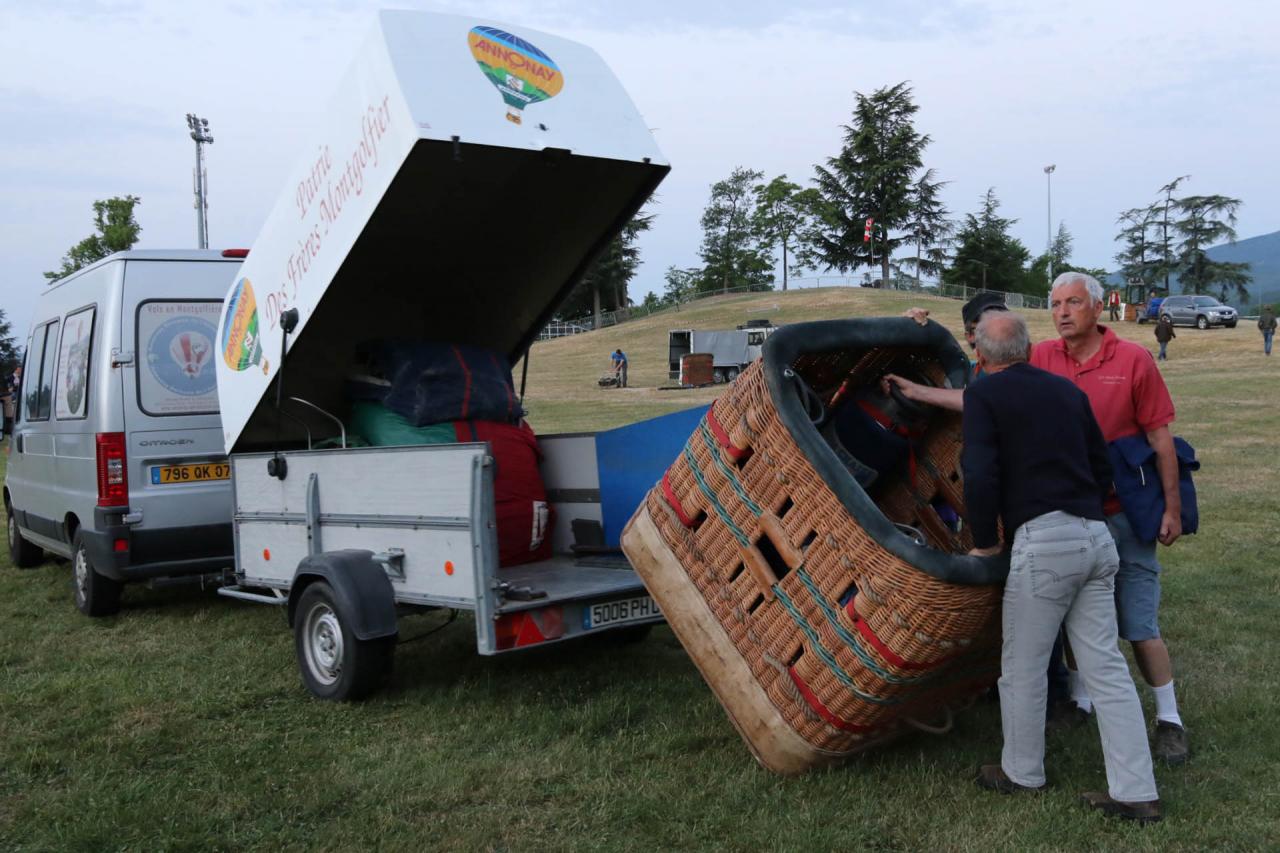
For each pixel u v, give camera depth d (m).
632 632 5.90
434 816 3.66
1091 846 3.28
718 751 4.15
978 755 4.04
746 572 3.88
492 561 4.38
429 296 6.12
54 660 5.90
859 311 62.97
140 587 8.04
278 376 5.47
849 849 3.30
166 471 6.70
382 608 4.80
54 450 7.55
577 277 6.17
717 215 100.38
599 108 5.18
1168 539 3.94
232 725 4.69
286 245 5.39
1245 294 90.69
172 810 3.74
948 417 4.36
